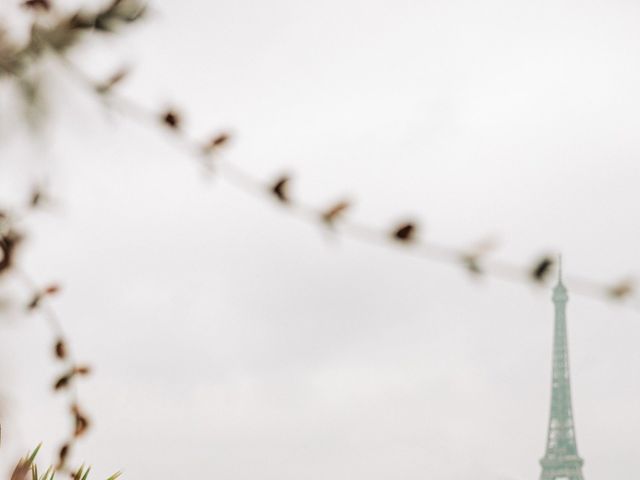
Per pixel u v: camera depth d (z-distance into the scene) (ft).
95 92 7.98
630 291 6.47
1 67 8.20
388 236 7.00
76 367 12.94
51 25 8.21
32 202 9.39
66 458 13.41
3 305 10.32
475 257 6.82
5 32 8.28
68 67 8.11
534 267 6.69
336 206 7.12
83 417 13.35
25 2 8.30
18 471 10.44
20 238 10.34
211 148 7.68
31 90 8.16
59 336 12.18
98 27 8.22
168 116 7.84
